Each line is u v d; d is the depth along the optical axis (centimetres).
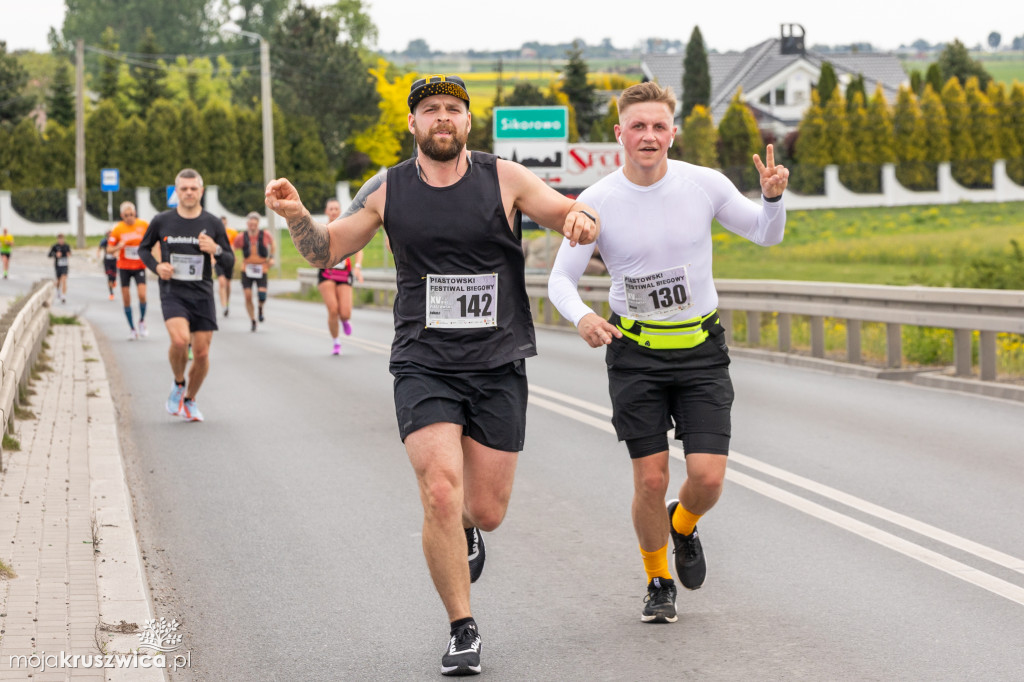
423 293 902
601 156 5675
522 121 5656
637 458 970
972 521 1281
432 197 891
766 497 1404
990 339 2253
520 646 923
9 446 1597
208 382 2572
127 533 1182
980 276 3534
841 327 3347
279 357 3086
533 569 1139
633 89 960
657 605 967
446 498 862
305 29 14925
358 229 909
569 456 1688
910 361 2625
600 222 960
